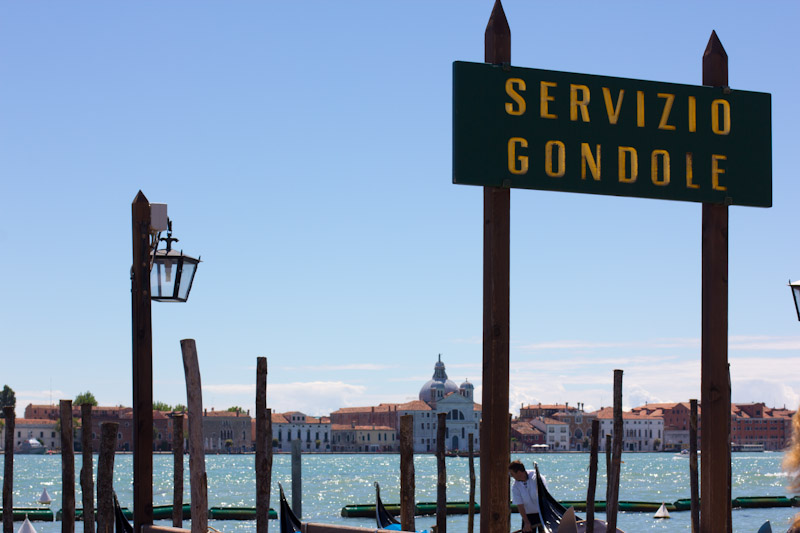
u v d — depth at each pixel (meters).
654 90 11.73
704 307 12.04
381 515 29.78
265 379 15.59
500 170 11.09
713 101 11.95
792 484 4.75
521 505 22.83
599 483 115.00
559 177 11.27
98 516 15.20
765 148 12.12
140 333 14.58
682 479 128.12
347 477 131.38
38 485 111.25
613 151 11.50
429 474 150.50
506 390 10.90
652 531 43.28
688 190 11.77
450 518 48.91
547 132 11.30
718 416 11.80
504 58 11.28
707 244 12.08
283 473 145.50
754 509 54.09
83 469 16.50
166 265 16.19
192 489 12.00
